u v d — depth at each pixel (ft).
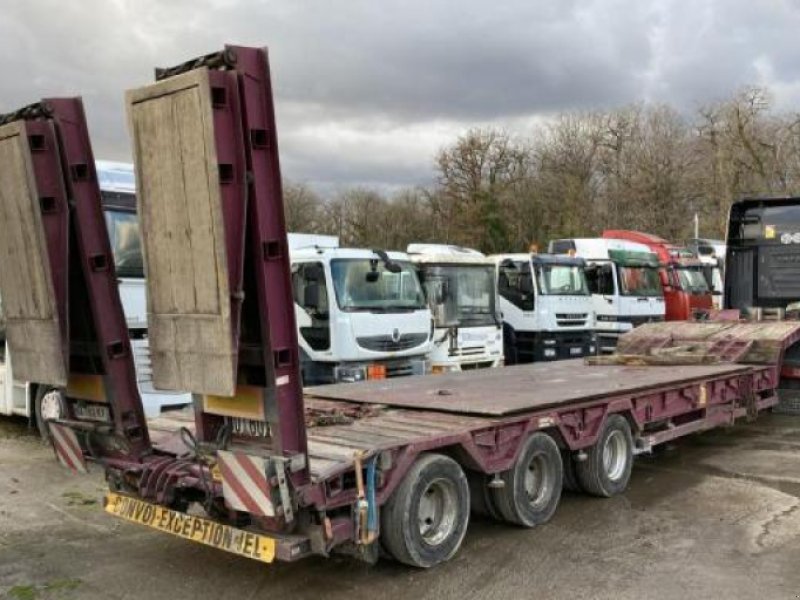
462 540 19.26
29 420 34.09
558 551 19.33
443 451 18.97
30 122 16.78
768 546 19.72
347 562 18.57
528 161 176.96
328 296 37.06
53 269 17.01
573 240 67.82
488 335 45.96
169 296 15.11
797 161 137.59
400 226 179.63
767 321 38.60
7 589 17.08
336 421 19.81
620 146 177.06
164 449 18.67
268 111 14.46
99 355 18.25
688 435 34.06
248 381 15.35
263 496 14.80
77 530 21.24
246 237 14.51
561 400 21.95
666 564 18.47
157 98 14.73
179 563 18.66
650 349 37.27
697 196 156.76
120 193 30.27
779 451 30.99
